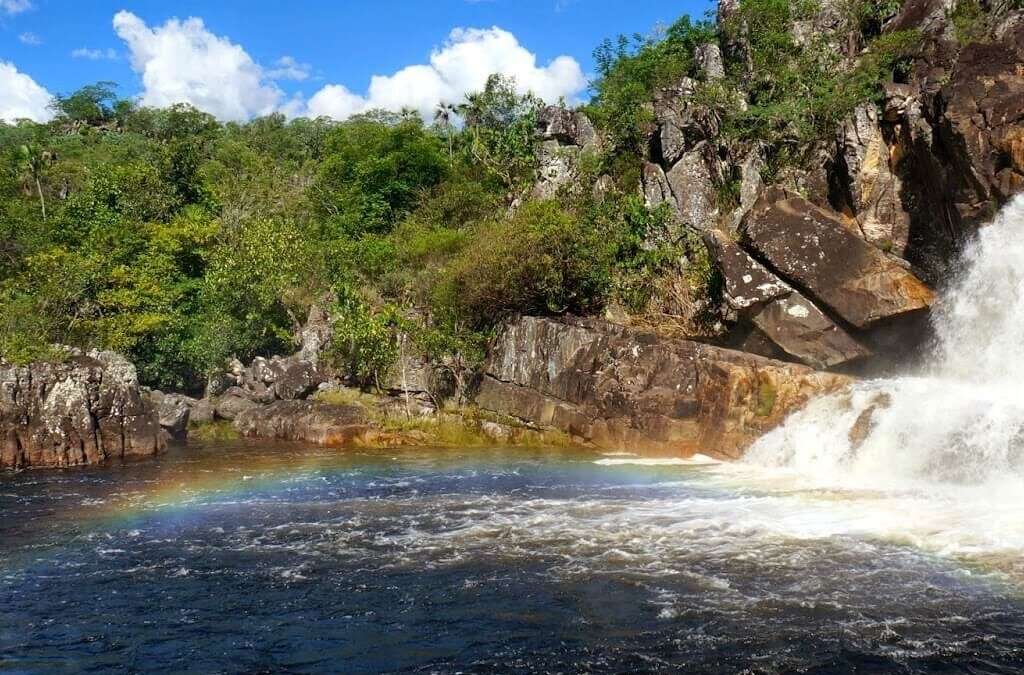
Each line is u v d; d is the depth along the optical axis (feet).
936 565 47.39
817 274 100.01
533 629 39.96
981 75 97.55
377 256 171.94
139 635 40.45
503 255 128.26
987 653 36.09
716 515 60.80
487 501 70.03
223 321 148.36
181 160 217.97
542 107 210.79
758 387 91.25
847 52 168.04
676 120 155.84
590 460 94.02
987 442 69.62
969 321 92.68
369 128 304.30
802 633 38.50
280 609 43.57
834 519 58.23
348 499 72.69
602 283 128.57
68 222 191.62
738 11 182.39
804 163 143.13
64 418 98.22
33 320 126.93
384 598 44.80
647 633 38.99
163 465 96.32
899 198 116.98
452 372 132.05
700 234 126.82
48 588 47.70
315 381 134.31
